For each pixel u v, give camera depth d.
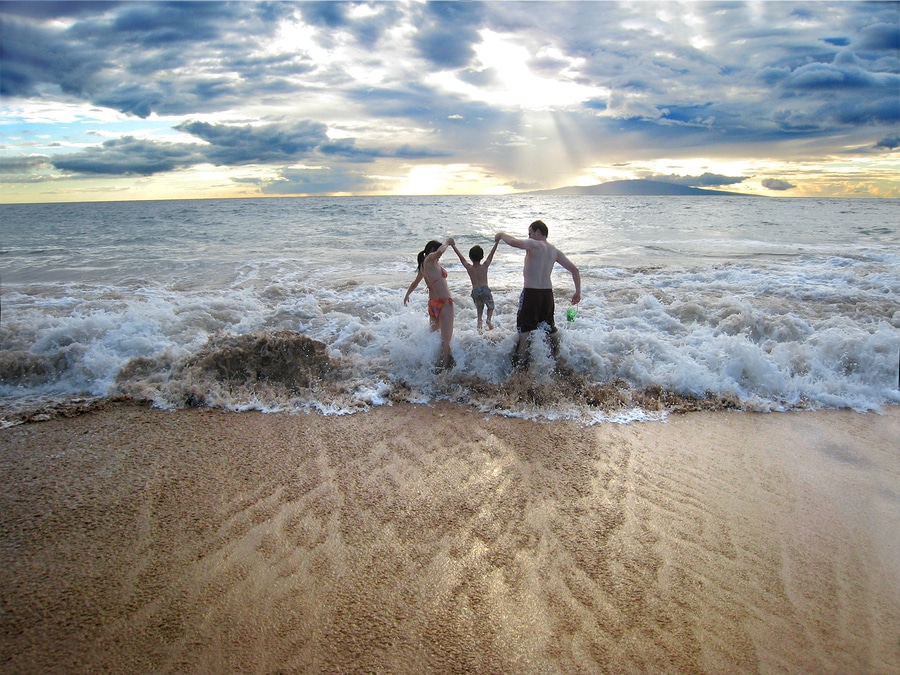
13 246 19.61
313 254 16.83
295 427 5.04
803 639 2.69
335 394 5.72
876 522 3.67
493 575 3.09
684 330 7.62
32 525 3.53
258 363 6.11
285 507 3.74
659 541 3.42
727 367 6.21
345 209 46.09
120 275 12.77
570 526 3.55
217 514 3.66
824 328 7.65
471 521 3.59
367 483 4.06
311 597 2.91
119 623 2.73
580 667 2.49
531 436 4.89
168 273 13.04
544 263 6.20
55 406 5.47
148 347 6.77
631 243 19.33
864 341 6.63
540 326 6.30
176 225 29.38
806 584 3.07
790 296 9.91
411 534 3.45
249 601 2.88
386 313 8.60
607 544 3.38
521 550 3.30
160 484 4.04
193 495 3.89
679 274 12.04
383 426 5.07
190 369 5.96
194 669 2.47
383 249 18.17
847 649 2.63
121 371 6.11
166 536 3.42
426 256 6.69
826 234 22.31
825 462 4.51
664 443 4.82
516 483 4.08
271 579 3.04
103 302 9.24
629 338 6.84
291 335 6.41
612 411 5.45
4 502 3.79
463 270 13.56
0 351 6.34
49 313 8.66
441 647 2.60
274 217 35.47
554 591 2.97
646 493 3.98
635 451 4.64
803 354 6.52
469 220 31.84
